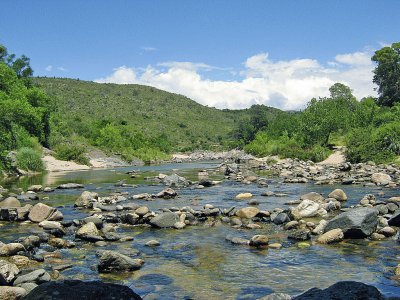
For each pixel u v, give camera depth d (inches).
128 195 1081.4
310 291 309.7
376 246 525.7
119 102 7770.7
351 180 1315.2
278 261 469.7
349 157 2245.3
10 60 3444.9
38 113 2743.6
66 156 2657.5
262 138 3991.1
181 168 2492.6
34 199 1011.9
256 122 5477.4
